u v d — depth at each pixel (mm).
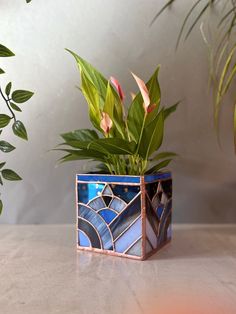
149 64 801
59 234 755
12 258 595
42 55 808
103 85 632
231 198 813
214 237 721
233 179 808
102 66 805
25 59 810
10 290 461
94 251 622
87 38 802
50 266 554
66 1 797
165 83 803
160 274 516
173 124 810
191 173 813
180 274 516
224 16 781
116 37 799
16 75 813
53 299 434
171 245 667
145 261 575
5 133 816
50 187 825
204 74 798
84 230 633
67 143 589
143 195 568
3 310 404
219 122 802
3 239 716
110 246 604
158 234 630
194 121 806
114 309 406
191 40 795
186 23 793
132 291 457
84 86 607
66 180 823
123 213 586
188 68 798
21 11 801
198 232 760
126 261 576
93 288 467
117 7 794
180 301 427
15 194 827
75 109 813
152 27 794
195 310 404
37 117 817
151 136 562
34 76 812
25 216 832
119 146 557
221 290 459
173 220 819
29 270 536
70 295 445
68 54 806
